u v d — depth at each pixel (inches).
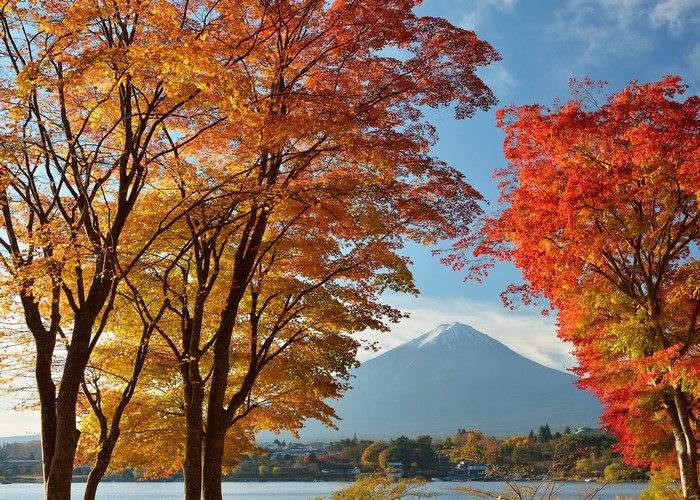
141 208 570.3
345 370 701.9
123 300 647.8
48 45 455.8
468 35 545.0
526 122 641.0
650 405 816.9
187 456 579.2
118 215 455.2
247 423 835.4
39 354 463.5
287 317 678.5
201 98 431.2
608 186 579.8
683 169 568.1
